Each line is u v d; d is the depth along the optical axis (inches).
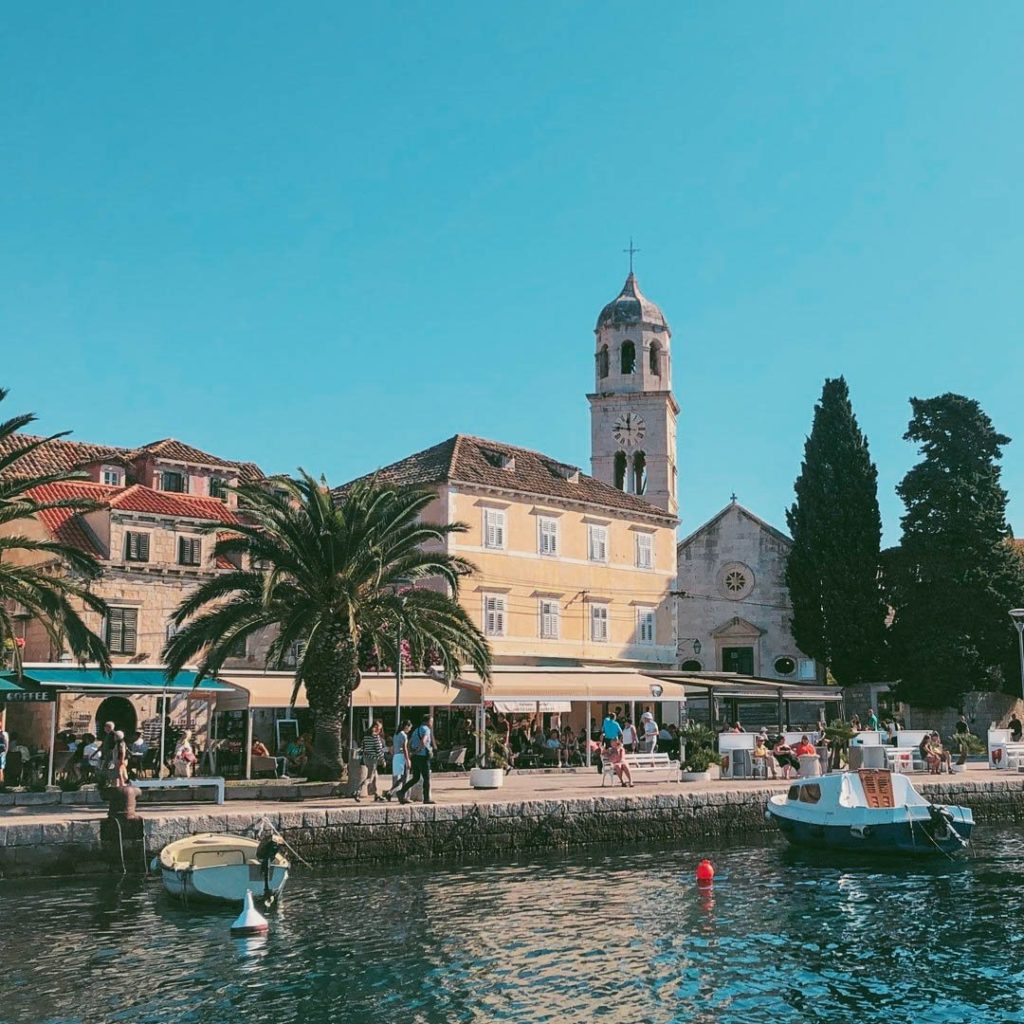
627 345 3102.9
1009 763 1876.2
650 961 760.3
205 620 1358.3
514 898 958.4
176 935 823.1
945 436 2716.5
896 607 2731.3
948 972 739.4
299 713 2022.6
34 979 715.4
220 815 1083.3
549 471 2544.3
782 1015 654.5
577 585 2443.4
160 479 2144.4
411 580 1491.1
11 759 1505.9
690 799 1342.3
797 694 2146.9
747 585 2878.9
